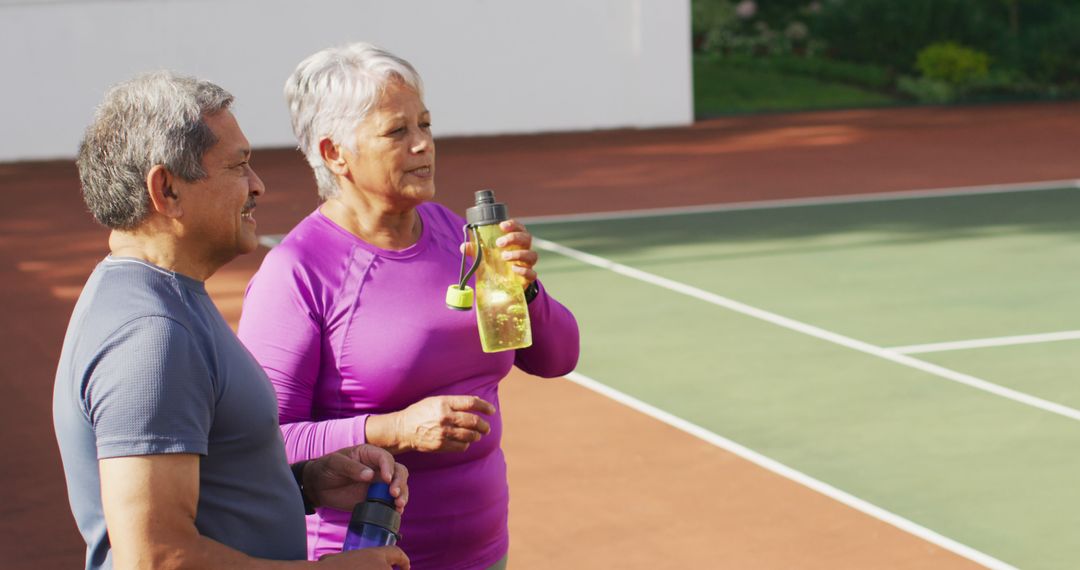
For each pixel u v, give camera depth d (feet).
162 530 7.41
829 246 42.37
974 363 27.89
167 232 8.02
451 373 10.58
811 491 20.35
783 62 103.09
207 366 7.79
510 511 19.71
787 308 33.55
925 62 99.91
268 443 8.23
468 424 9.80
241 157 8.22
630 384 26.66
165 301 7.78
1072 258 39.52
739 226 46.68
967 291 35.22
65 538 18.97
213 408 7.84
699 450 22.43
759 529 18.85
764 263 39.68
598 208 52.01
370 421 9.98
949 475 20.99
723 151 70.33
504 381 26.94
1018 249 41.14
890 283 36.45
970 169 61.26
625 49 81.66
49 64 72.38
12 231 49.03
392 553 8.58
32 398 26.43
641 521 19.22
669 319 32.53
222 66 75.00
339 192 10.62
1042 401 25.04
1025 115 86.38
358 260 10.47
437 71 78.54
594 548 18.28
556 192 56.85
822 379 26.84
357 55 10.42
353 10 76.59
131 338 7.56
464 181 60.90
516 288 10.18
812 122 84.69
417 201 10.43
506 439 23.16
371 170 10.30
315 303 10.32
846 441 22.81
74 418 7.72
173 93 7.95
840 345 29.60
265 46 75.51
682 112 83.25
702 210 50.78
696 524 19.10
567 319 11.64
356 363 10.34
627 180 60.13
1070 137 73.10
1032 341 29.71
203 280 8.27
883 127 81.00
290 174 64.08
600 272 38.81
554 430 23.66
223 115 8.16
